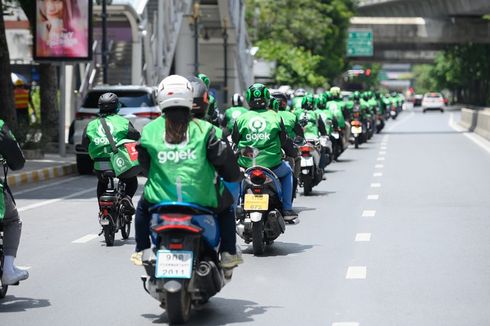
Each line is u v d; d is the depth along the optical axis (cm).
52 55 6109
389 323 1734
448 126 13288
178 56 14312
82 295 2034
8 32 11838
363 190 4247
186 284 1667
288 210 2609
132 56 10150
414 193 4072
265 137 2552
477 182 4572
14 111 6022
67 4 6072
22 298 2005
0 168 4750
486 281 2125
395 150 7400
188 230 1622
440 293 1997
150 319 1798
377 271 2267
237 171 1709
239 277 2217
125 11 9719
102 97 2778
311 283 2134
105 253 2612
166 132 1678
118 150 2681
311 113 4150
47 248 2703
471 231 2917
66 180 5066
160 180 1672
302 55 18538
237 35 14975
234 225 1767
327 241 2759
